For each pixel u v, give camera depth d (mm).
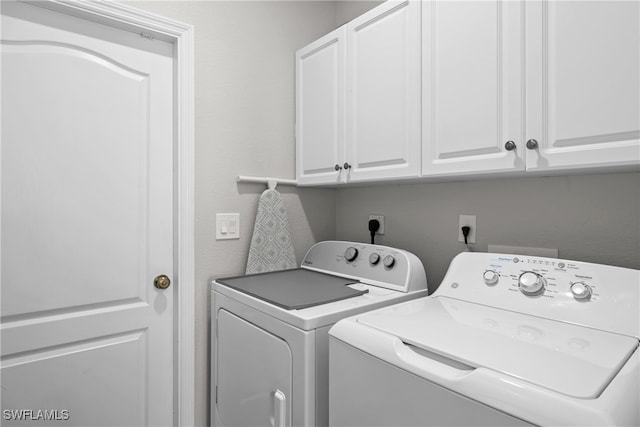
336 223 2018
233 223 1640
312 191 1931
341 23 1985
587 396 558
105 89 1352
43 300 1237
